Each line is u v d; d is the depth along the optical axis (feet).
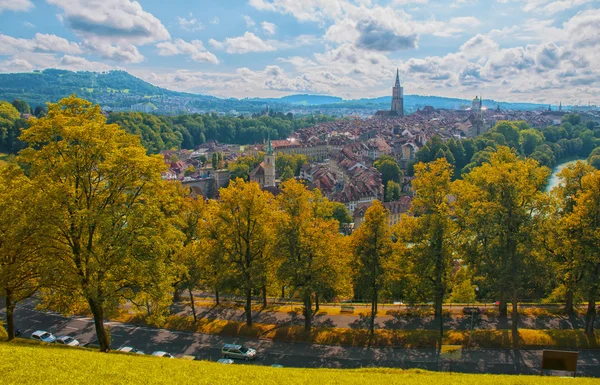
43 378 108.37
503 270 191.93
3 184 160.25
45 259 148.05
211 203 251.60
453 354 173.88
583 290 185.88
